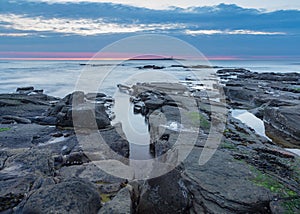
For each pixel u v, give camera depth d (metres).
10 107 15.84
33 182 5.34
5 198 4.82
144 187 5.09
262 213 5.04
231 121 12.91
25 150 7.25
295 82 31.11
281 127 12.63
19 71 50.25
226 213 4.93
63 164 7.26
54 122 12.50
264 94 20.56
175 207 4.83
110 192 5.55
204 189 5.48
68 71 48.19
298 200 5.15
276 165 6.82
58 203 4.19
